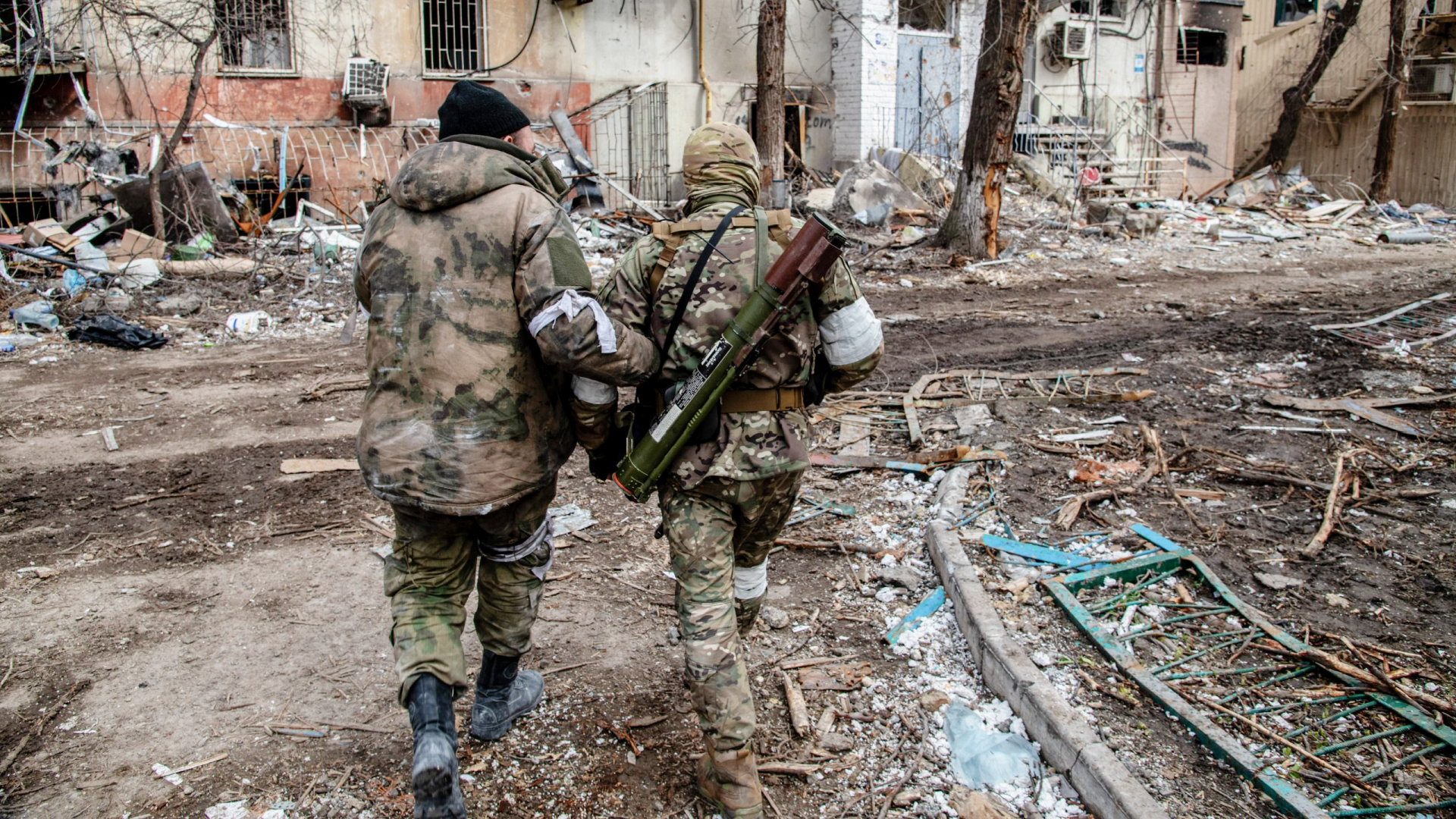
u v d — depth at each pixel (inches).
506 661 106.8
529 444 92.3
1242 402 236.1
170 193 454.0
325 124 580.7
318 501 181.0
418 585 93.7
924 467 190.7
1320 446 204.1
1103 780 95.2
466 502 88.7
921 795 101.2
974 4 775.1
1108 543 157.4
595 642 130.6
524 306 87.6
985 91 488.1
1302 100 865.5
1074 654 125.0
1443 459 195.0
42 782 101.7
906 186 639.8
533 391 92.4
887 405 237.9
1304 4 1006.4
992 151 493.0
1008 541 156.7
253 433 223.6
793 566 154.6
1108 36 814.5
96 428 227.1
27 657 126.0
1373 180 816.9
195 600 142.2
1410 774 103.3
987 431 214.5
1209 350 292.8
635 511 176.2
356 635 132.3
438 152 90.4
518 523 97.7
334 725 111.9
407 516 92.0
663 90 682.2
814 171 746.2
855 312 96.7
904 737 110.3
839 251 88.0
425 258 88.9
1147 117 849.5
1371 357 278.7
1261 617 133.9
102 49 505.4
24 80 488.4
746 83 721.0
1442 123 861.2
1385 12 885.8
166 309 354.0
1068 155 773.3
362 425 91.7
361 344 321.1
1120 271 480.4
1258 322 337.7
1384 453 199.0
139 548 160.6
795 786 102.8
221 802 99.1
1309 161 968.3
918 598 143.9
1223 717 112.6
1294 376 260.2
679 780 103.2
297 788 101.4
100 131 509.0
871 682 121.2
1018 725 111.3
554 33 644.1
